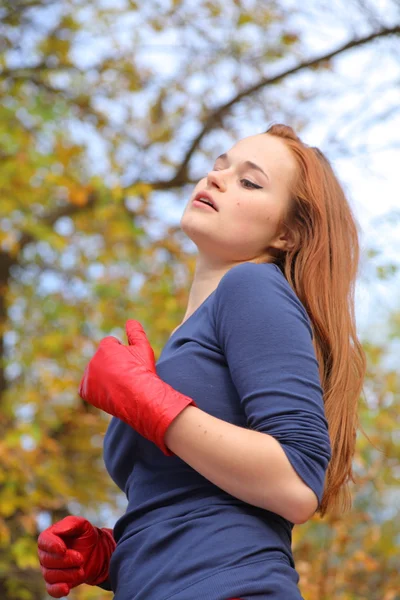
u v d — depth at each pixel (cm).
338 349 237
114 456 230
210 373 217
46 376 915
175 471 214
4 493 787
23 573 876
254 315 211
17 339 1005
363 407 735
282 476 196
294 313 214
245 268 221
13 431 780
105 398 207
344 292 244
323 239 243
